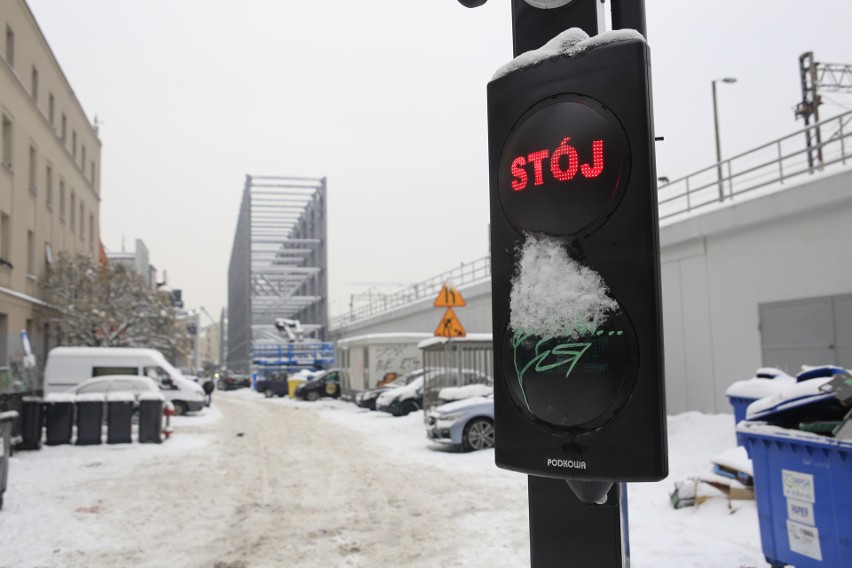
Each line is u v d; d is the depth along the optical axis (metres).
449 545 7.05
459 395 15.24
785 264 12.53
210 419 24.38
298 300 72.75
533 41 2.46
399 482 10.88
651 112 1.95
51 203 33.78
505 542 7.09
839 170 11.32
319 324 71.38
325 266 72.31
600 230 1.94
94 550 7.08
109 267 35.00
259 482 11.18
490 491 9.92
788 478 5.04
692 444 12.13
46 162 32.78
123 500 9.73
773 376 9.70
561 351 1.96
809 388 5.33
